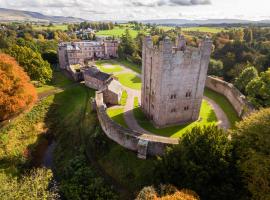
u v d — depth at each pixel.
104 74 73.94
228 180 27.28
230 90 59.47
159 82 42.53
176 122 48.84
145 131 45.97
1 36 137.00
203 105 57.41
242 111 49.62
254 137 28.17
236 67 82.31
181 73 42.97
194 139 29.45
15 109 50.03
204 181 27.12
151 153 38.72
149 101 49.94
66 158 45.53
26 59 72.50
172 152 30.70
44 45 127.69
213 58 99.75
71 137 51.31
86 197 34.72
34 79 74.31
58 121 58.03
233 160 28.03
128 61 115.12
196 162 28.20
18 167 41.31
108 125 44.09
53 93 71.12
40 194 30.11
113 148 43.00
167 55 39.72
